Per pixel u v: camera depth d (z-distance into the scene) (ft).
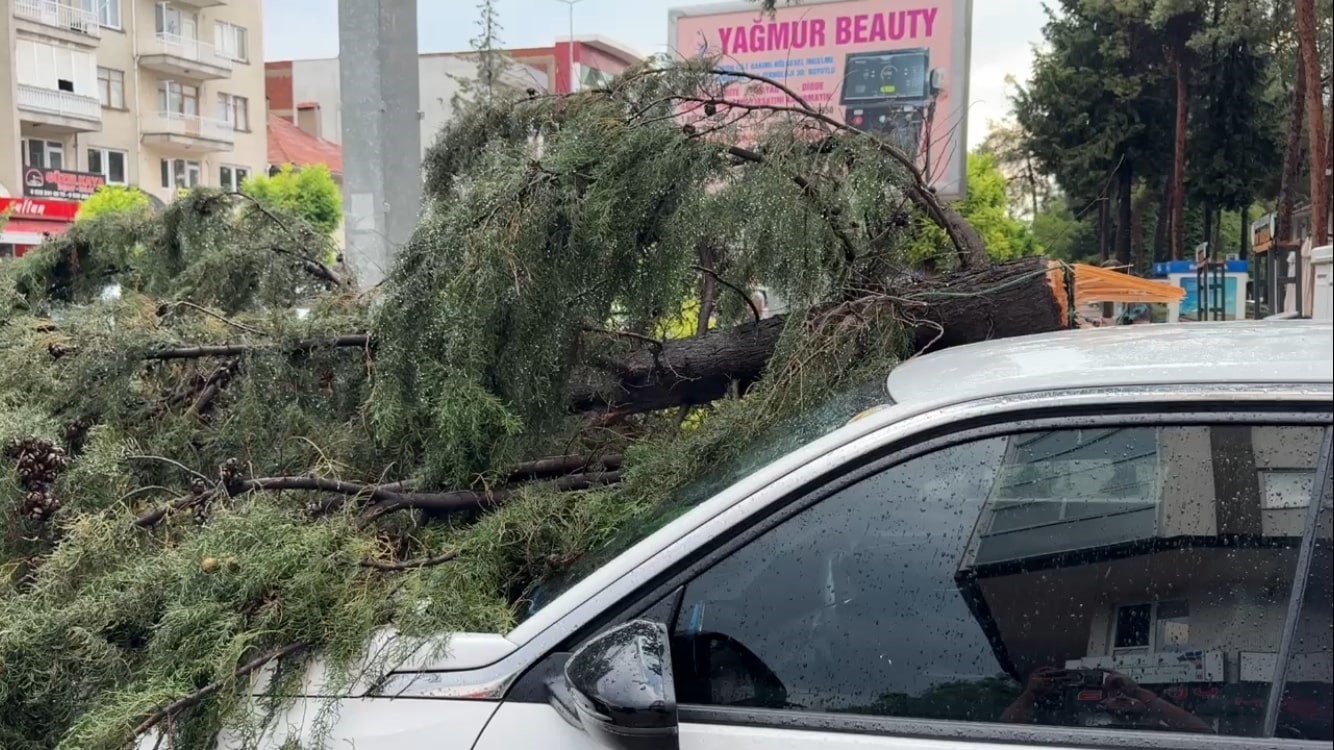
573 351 11.32
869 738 5.20
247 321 12.74
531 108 14.33
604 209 10.32
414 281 10.41
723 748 5.26
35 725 7.66
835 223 10.75
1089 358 6.08
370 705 5.86
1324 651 4.96
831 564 5.56
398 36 18.02
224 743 6.32
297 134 167.63
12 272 17.35
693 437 9.39
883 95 37.40
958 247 12.42
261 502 8.69
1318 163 48.70
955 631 5.40
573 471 11.16
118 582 7.89
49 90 107.86
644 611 5.63
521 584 8.25
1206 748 4.94
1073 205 56.34
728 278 12.29
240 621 6.96
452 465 9.99
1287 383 5.26
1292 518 5.13
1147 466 5.36
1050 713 5.20
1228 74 56.95
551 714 5.48
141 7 120.37
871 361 9.68
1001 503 5.48
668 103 11.57
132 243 17.58
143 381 12.35
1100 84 54.70
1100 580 5.32
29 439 9.62
